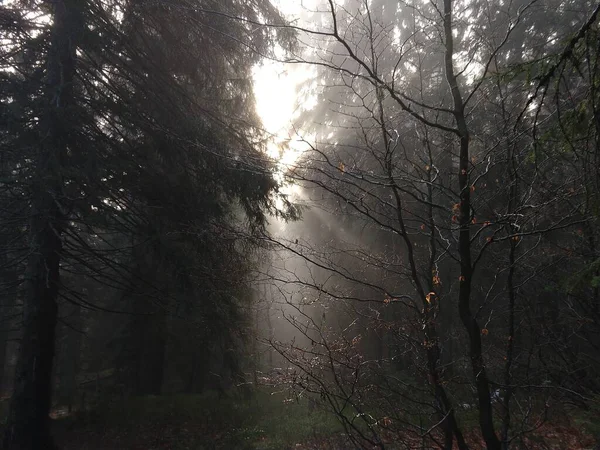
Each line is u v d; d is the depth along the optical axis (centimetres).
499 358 427
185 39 915
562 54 255
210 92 966
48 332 847
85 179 757
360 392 376
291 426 904
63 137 772
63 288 857
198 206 848
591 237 420
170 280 934
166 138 864
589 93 267
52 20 878
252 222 888
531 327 455
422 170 398
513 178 361
